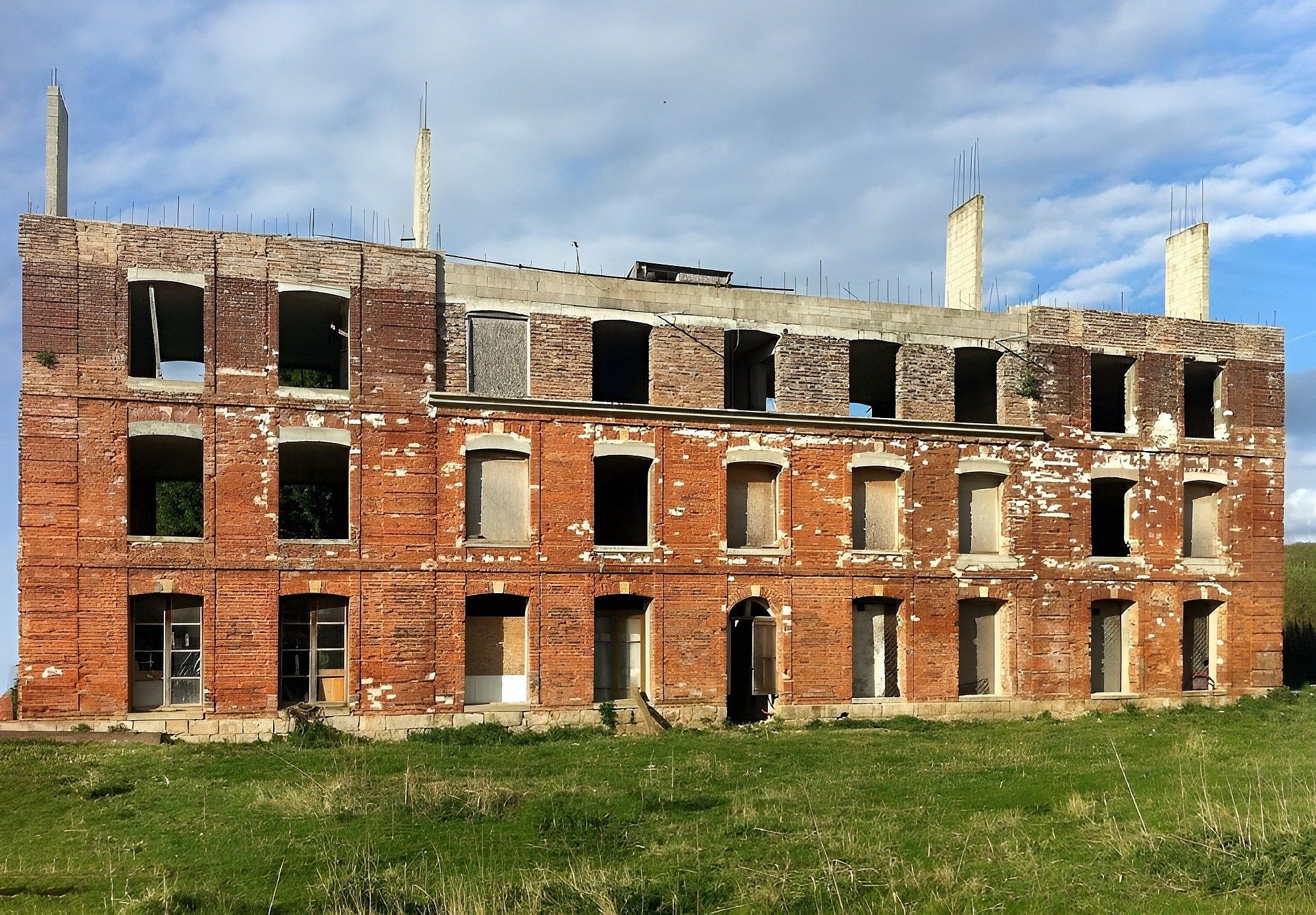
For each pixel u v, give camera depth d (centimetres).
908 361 2906
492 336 2580
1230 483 3188
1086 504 3022
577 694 2547
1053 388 3017
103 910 1166
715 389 2720
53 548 2233
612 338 2866
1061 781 1781
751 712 2730
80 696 2230
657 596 2628
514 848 1397
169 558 2295
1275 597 3203
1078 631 2977
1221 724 2675
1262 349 3259
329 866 1305
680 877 1259
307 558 2383
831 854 1339
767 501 2783
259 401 2377
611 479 3041
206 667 2306
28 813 1611
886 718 2773
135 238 2327
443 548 2475
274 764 2000
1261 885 1133
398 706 2414
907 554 2839
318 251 2442
